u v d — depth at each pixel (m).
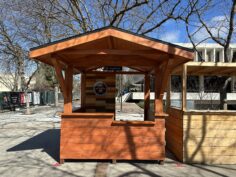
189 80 18.02
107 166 6.91
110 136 7.15
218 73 9.26
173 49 6.56
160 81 7.32
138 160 7.41
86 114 7.14
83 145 7.15
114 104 10.58
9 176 6.16
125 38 6.48
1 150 8.86
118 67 10.38
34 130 13.63
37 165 7.05
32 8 15.63
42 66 28.05
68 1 15.20
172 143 8.34
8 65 27.88
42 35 17.59
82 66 8.72
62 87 7.16
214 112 7.17
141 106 33.81
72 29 15.45
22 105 33.28
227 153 7.16
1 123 16.91
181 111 7.32
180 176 6.18
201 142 7.18
